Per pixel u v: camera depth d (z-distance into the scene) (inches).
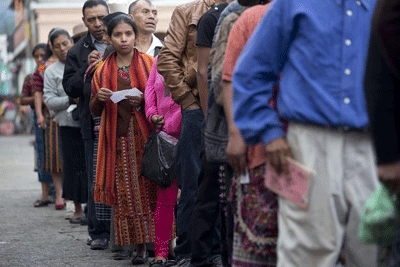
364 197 285.6
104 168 542.9
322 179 284.4
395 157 239.6
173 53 498.3
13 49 3627.0
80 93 620.4
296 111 285.1
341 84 284.7
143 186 542.6
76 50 639.8
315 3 289.3
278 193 291.6
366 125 282.0
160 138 516.1
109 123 542.3
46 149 842.8
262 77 292.5
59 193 863.1
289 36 290.5
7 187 1123.3
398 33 238.4
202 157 453.1
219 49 349.4
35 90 857.5
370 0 291.4
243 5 350.3
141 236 540.7
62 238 673.6
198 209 464.1
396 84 240.7
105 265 552.7
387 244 252.7
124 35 545.0
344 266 301.3
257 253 313.1
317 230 285.1
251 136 290.8
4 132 3230.8
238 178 319.6
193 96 495.8
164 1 1209.4
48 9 1348.4
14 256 598.2
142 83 545.6
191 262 470.6
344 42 286.4
